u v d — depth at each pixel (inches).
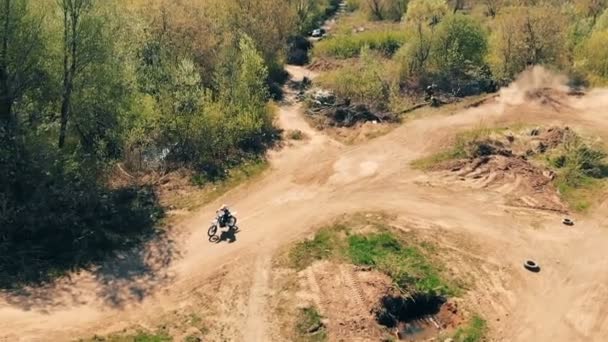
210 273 1160.8
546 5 2466.8
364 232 1291.8
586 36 2386.8
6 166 1259.2
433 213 1381.6
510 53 2222.0
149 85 1642.5
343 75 2090.3
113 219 1305.4
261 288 1119.0
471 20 2282.2
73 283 1107.3
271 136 1779.0
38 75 1357.0
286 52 2503.7
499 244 1280.8
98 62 1412.4
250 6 2245.3
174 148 1594.5
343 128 1861.5
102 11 1413.6
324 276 1146.0
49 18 1347.2
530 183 1513.3
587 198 1455.5
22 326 987.3
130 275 1145.4
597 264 1230.9
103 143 1448.1
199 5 2007.9
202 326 1024.9
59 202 1282.0
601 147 1681.8
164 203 1400.1
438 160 1630.2
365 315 1049.5
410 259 1208.2
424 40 2226.9
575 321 1078.4
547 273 1198.9
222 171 1557.6
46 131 1385.3
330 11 3651.6
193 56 1888.5
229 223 1296.8
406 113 1955.0
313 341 997.2
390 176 1553.9
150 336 994.1
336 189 1488.7
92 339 976.3
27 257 1152.8
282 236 1280.8
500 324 1061.8
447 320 1083.9
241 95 1759.4
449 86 2149.4
